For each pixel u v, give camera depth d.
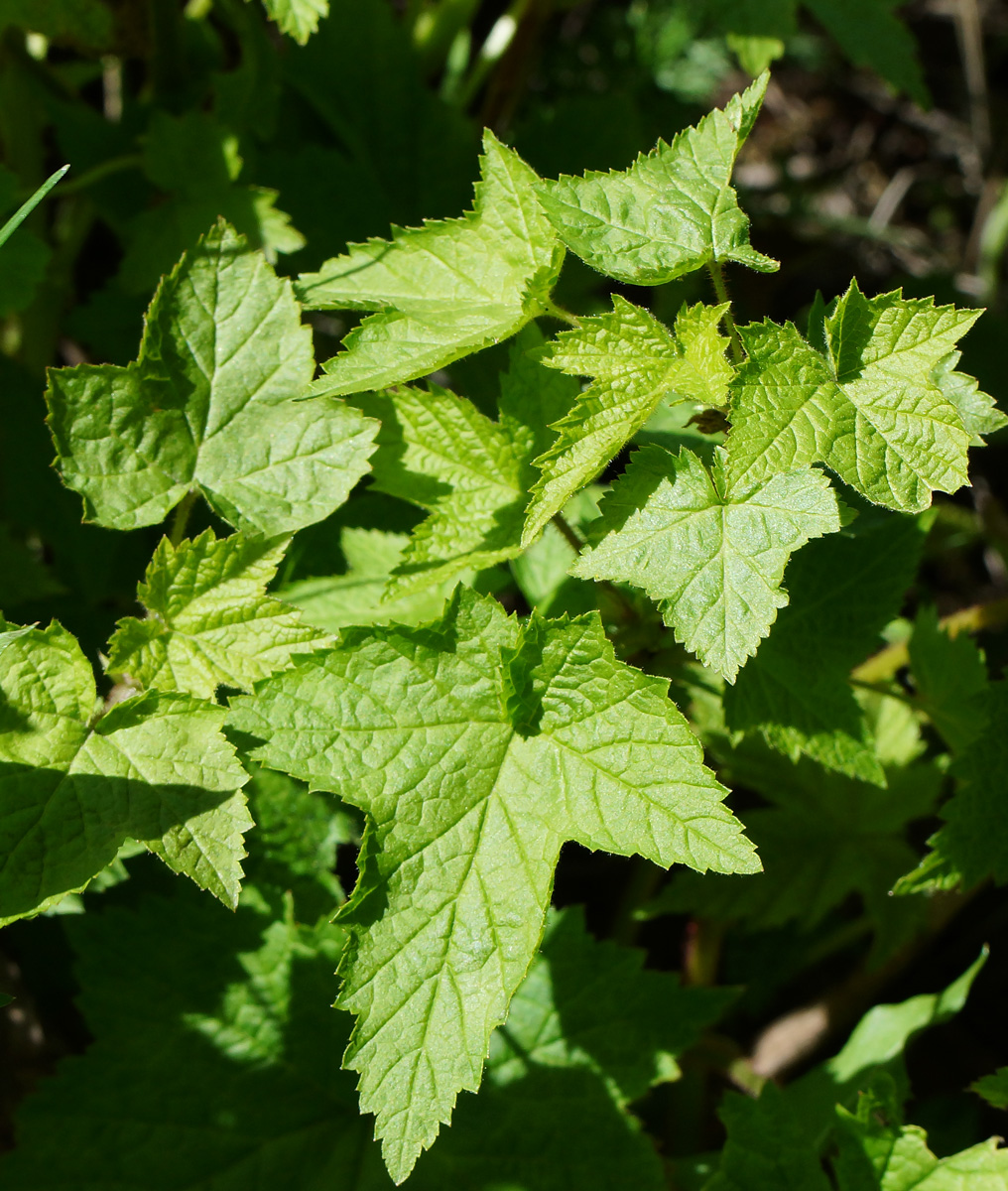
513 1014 0.53
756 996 0.61
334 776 0.46
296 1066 0.53
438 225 0.48
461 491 0.49
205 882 0.45
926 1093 0.61
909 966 0.61
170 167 0.58
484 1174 0.52
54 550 0.61
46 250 0.54
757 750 0.58
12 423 0.60
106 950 0.53
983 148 0.97
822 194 0.99
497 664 0.46
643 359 0.46
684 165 0.46
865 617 0.50
